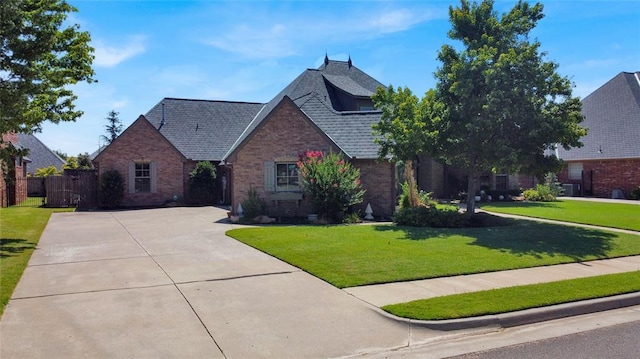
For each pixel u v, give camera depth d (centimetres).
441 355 552
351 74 3406
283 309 700
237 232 1488
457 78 1552
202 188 2695
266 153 1980
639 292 791
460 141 1577
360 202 1852
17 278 875
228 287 822
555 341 598
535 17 1628
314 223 1761
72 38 1379
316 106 2280
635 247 1206
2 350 542
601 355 549
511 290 785
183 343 570
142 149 2673
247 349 556
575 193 3297
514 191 2939
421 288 809
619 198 3000
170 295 770
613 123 3306
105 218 2020
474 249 1154
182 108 3144
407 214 1656
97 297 757
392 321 649
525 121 1498
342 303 729
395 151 1636
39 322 636
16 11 1080
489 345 585
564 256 1085
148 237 1420
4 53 1174
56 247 1238
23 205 2806
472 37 1677
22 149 1422
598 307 735
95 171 2683
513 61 1466
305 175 1820
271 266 990
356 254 1091
